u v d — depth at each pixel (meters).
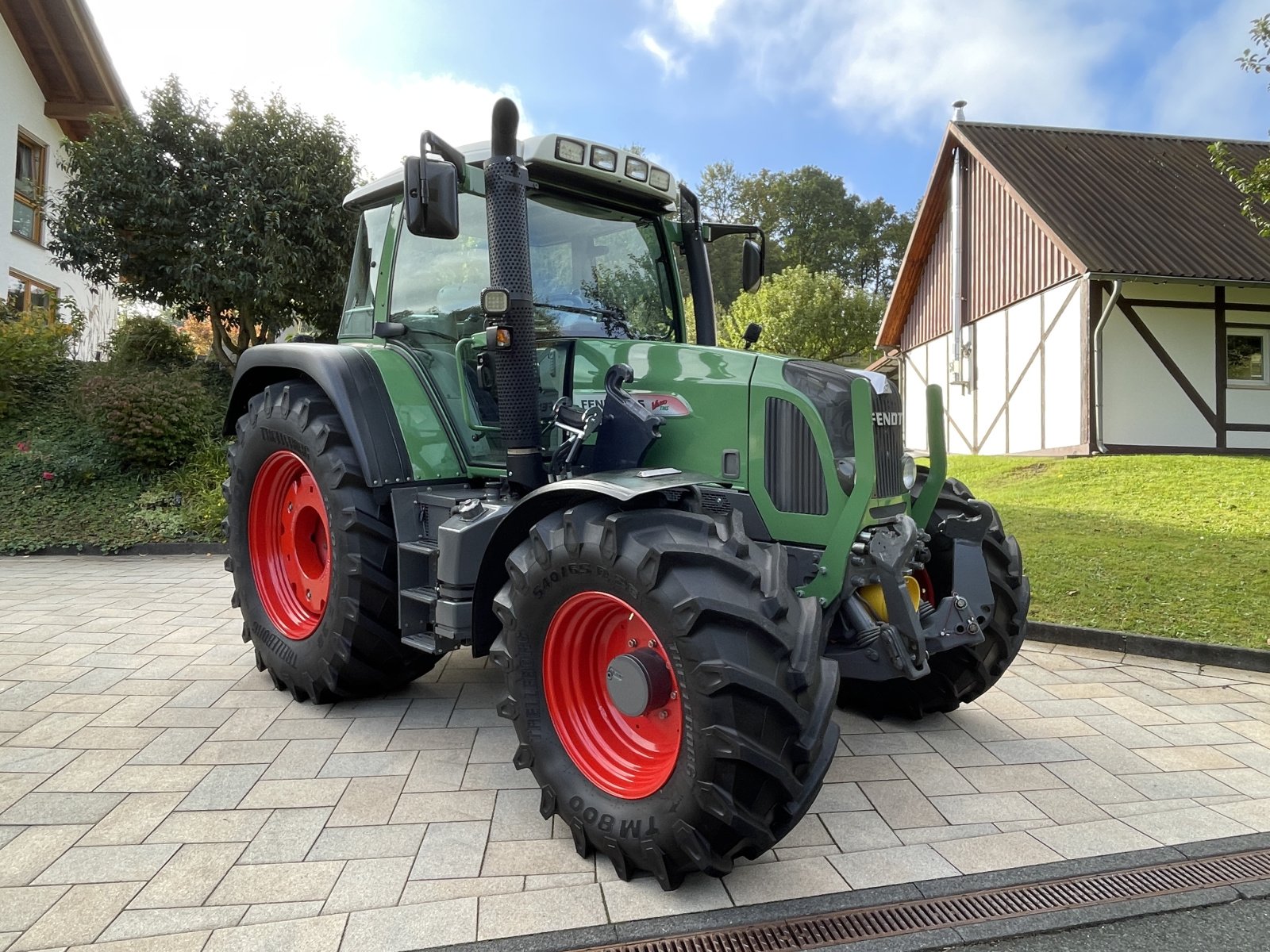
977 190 15.41
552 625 2.63
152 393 8.96
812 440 2.81
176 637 4.93
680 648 2.24
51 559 7.63
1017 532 7.57
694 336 4.18
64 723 3.58
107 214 10.09
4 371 9.55
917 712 3.74
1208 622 4.96
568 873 2.46
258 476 4.19
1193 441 12.63
